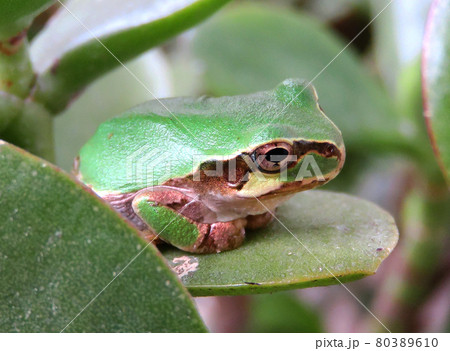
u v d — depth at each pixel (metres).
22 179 0.12
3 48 0.14
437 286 0.19
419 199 0.17
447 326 0.18
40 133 0.14
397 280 0.18
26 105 0.14
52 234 0.12
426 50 0.14
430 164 0.17
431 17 0.14
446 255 0.19
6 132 0.14
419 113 0.17
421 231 0.18
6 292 0.12
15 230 0.12
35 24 0.18
